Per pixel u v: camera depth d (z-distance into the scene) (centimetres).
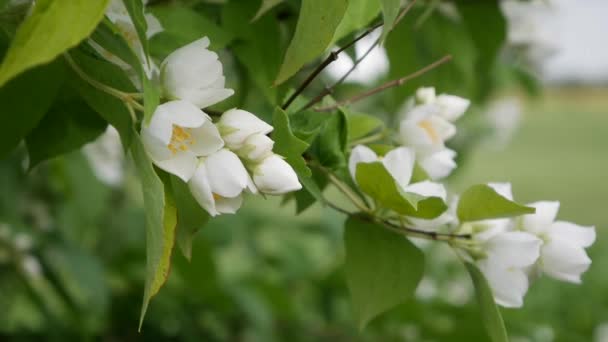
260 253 133
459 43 86
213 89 61
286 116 62
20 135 65
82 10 56
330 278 122
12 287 109
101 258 116
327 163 67
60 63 64
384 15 58
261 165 61
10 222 96
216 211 61
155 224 58
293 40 59
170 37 68
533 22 92
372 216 67
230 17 70
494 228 67
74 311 99
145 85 58
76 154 98
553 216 68
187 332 111
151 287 59
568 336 121
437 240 67
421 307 106
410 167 66
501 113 153
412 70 82
